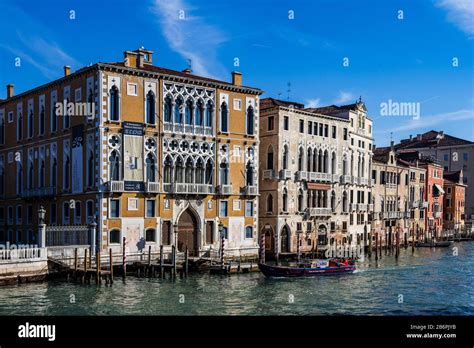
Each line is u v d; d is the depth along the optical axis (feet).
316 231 168.14
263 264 117.70
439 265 151.74
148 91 127.85
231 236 140.87
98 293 95.35
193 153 134.82
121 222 122.01
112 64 123.44
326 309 87.10
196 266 122.83
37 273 103.81
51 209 136.36
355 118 186.70
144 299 91.50
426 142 305.53
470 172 294.05
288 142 159.12
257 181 146.51
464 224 281.13
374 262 160.56
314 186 166.40
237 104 143.23
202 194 134.62
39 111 142.00
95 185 121.39
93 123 122.72
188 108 135.03
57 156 134.72
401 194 224.12
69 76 129.39
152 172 128.26
